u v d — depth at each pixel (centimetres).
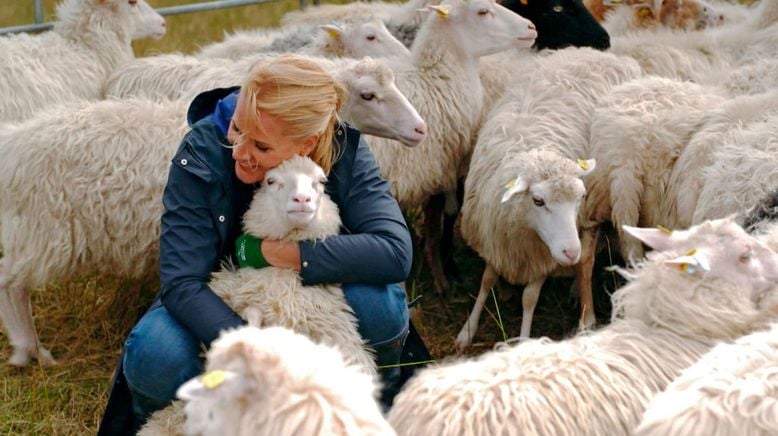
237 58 803
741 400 317
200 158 414
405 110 580
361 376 299
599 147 612
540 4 775
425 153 653
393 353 446
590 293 621
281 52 788
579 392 365
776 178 520
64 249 549
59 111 568
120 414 433
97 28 777
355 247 418
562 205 554
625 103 620
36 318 638
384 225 429
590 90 659
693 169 575
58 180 543
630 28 895
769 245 448
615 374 376
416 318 644
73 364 592
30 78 725
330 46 752
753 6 980
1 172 553
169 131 558
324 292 425
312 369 287
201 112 446
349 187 437
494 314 657
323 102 400
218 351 289
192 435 303
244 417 286
